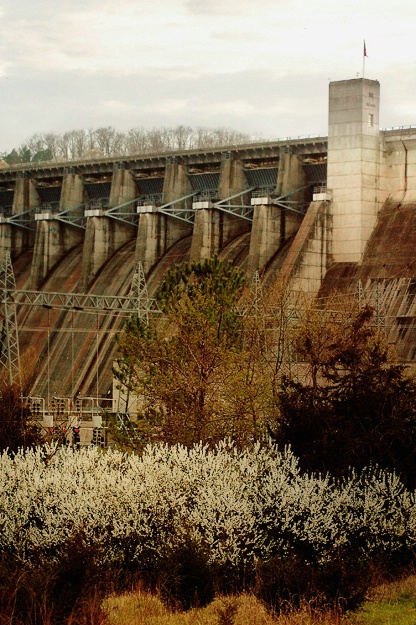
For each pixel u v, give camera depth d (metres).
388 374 69.50
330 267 132.12
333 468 65.50
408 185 132.88
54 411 116.88
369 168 132.12
